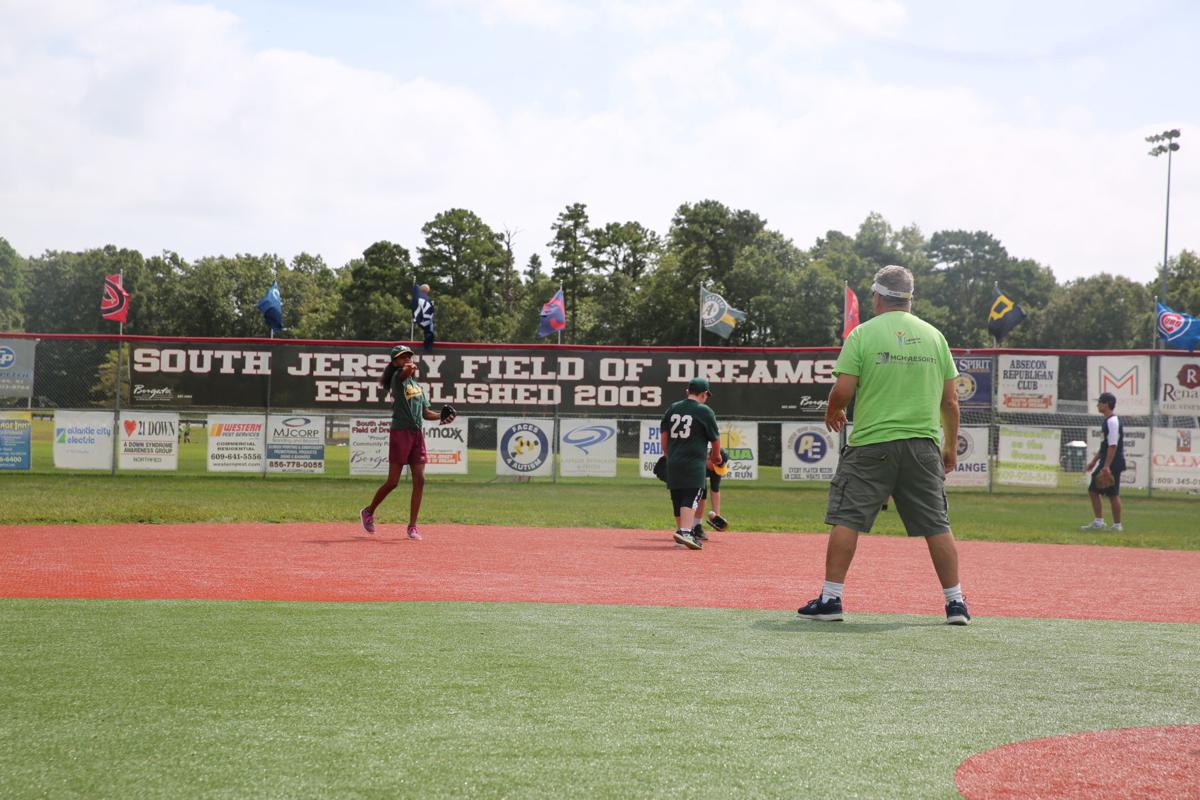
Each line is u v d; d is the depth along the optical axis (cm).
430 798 306
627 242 9912
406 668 487
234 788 313
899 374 673
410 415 1270
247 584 831
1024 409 2433
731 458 2405
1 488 1983
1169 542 1453
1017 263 11994
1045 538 1481
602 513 1738
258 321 12181
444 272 10756
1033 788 326
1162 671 509
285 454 2419
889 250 11119
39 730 374
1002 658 536
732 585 880
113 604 696
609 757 348
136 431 2412
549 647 548
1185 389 2405
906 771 340
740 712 410
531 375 2438
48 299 13425
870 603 778
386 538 1275
